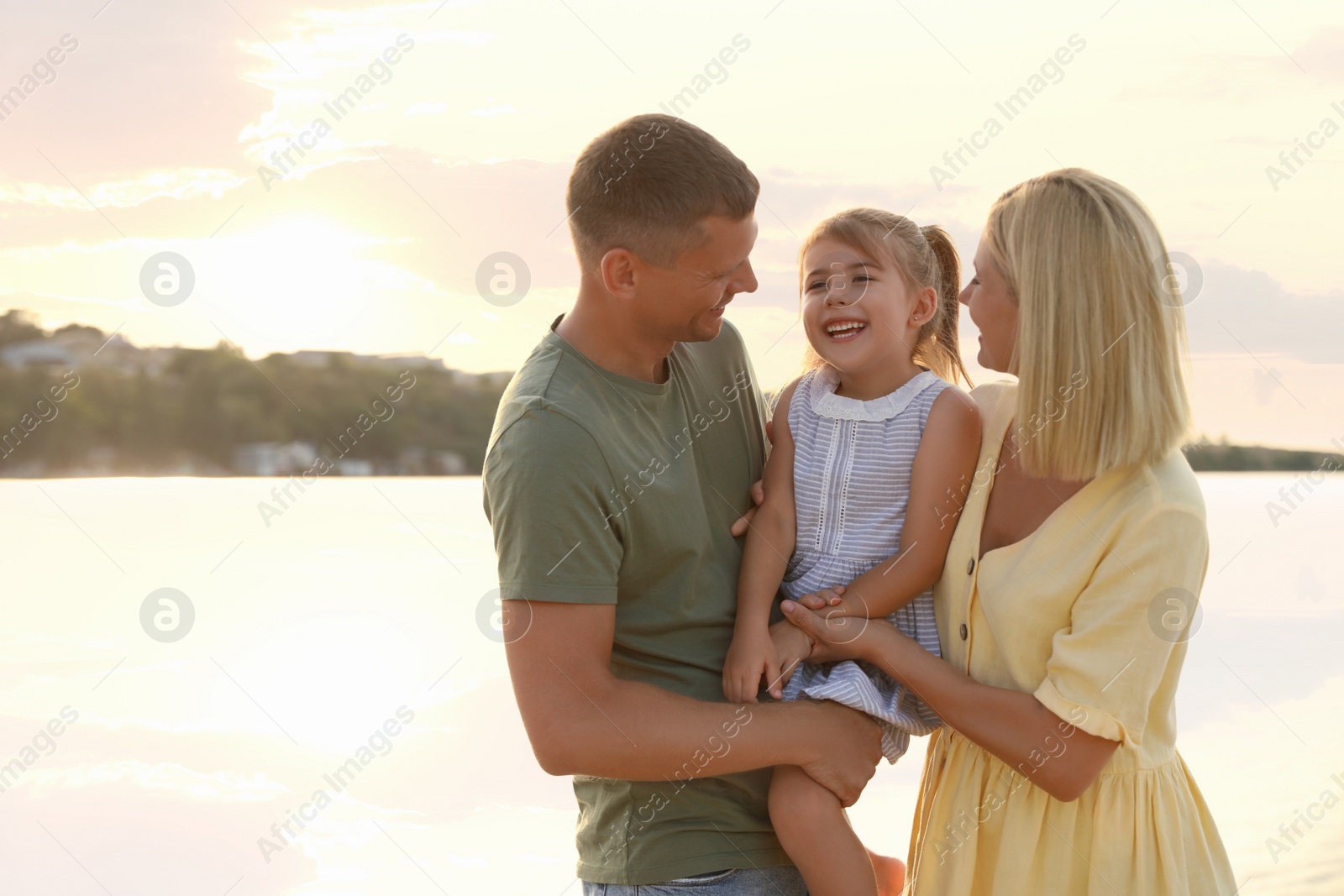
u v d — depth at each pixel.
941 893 1.32
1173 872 1.21
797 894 1.45
